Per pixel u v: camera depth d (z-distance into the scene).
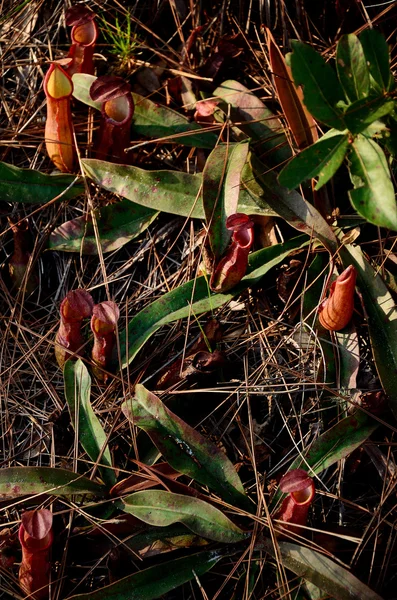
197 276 1.17
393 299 1.12
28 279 1.19
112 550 1.05
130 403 1.08
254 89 1.23
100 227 1.19
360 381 1.12
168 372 1.13
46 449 1.13
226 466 1.08
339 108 1.02
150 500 1.06
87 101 1.20
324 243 1.13
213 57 1.25
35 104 1.26
